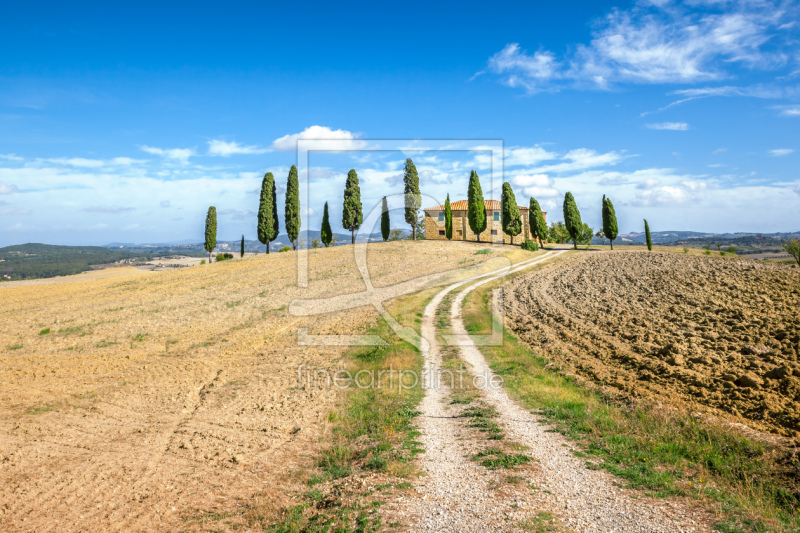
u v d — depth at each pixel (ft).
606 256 189.37
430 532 21.70
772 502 23.62
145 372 64.03
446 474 28.81
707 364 51.93
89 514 27.02
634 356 59.77
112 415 46.73
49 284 170.60
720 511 22.56
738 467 27.91
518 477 27.50
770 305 75.61
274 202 220.84
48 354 75.36
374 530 22.33
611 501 23.97
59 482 31.55
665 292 102.68
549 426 37.37
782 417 35.50
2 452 37.09
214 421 44.01
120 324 97.81
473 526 21.98
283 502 27.66
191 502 28.25
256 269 171.22
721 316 73.36
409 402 46.98
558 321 88.53
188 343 81.51
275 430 41.16
